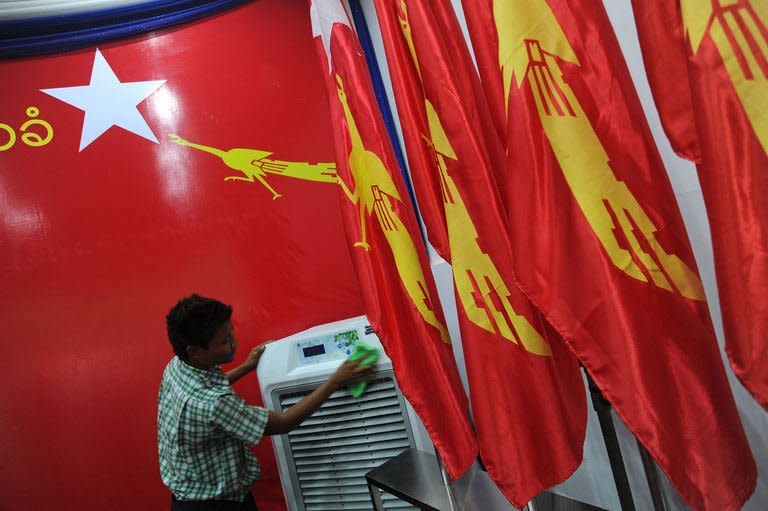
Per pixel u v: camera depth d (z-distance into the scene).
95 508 2.30
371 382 2.02
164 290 2.44
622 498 1.20
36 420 2.27
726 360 1.12
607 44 0.97
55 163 2.38
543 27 1.00
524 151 1.01
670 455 0.93
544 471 1.18
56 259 2.35
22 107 2.37
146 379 2.40
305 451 2.12
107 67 2.47
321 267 2.59
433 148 1.33
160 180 2.47
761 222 0.75
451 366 1.56
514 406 1.21
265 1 2.62
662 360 0.95
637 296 0.96
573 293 1.00
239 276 2.51
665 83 0.88
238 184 2.54
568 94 0.99
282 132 2.59
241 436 1.64
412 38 1.29
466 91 1.32
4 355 2.26
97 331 2.37
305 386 2.04
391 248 1.61
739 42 0.74
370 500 2.06
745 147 0.75
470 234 1.25
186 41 2.54
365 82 1.67
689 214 1.14
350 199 1.67
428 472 1.74
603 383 0.98
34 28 2.36
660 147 1.16
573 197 1.00
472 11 1.14
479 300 1.25
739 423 0.94
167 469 1.77
